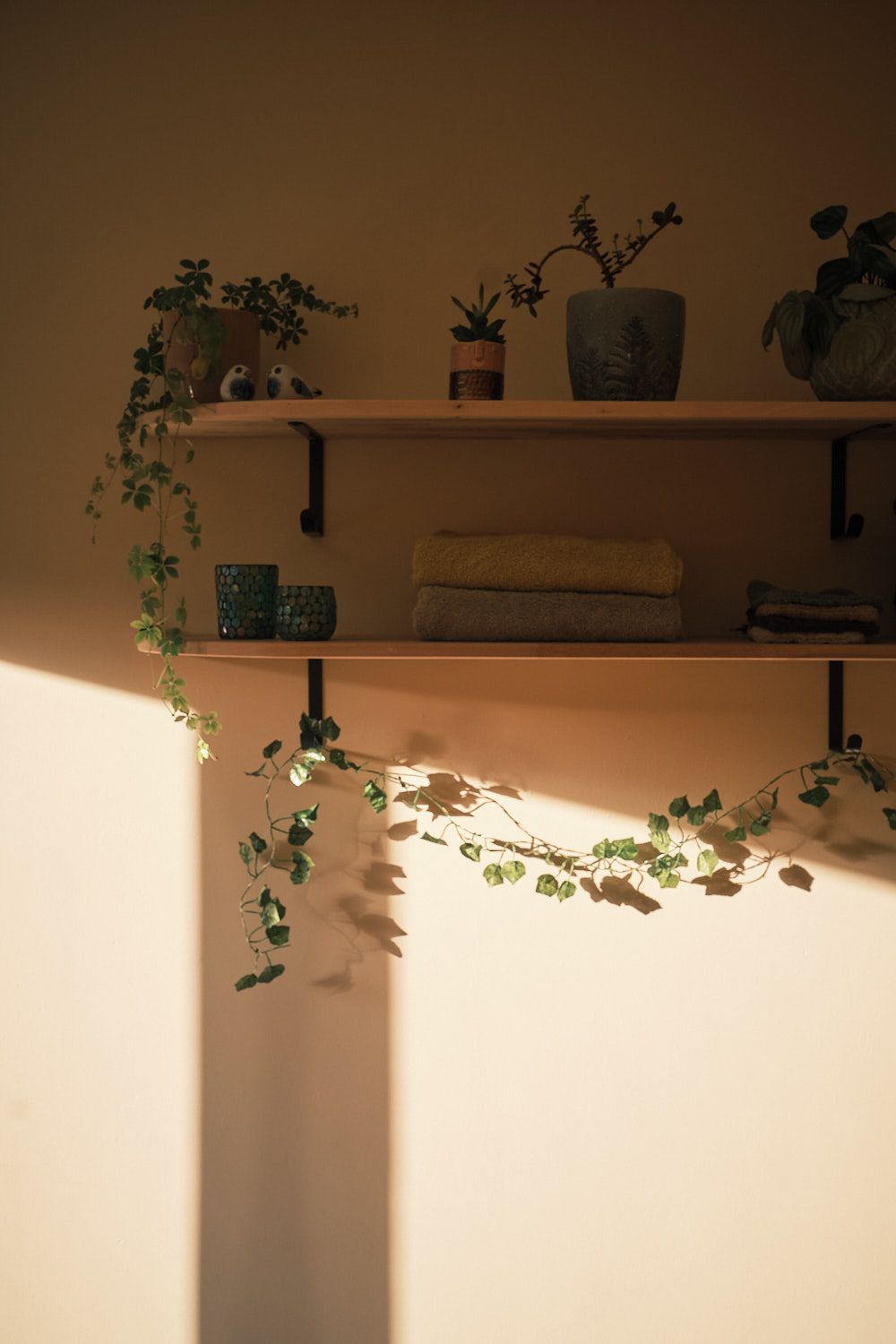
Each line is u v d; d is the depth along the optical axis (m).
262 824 1.77
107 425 1.76
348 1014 1.78
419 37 1.75
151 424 1.59
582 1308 1.79
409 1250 1.79
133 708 1.78
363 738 1.77
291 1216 1.79
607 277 1.61
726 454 1.75
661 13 1.75
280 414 1.50
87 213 1.75
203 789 1.78
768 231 1.75
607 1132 1.79
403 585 1.76
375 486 1.76
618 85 1.75
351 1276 1.79
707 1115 1.79
